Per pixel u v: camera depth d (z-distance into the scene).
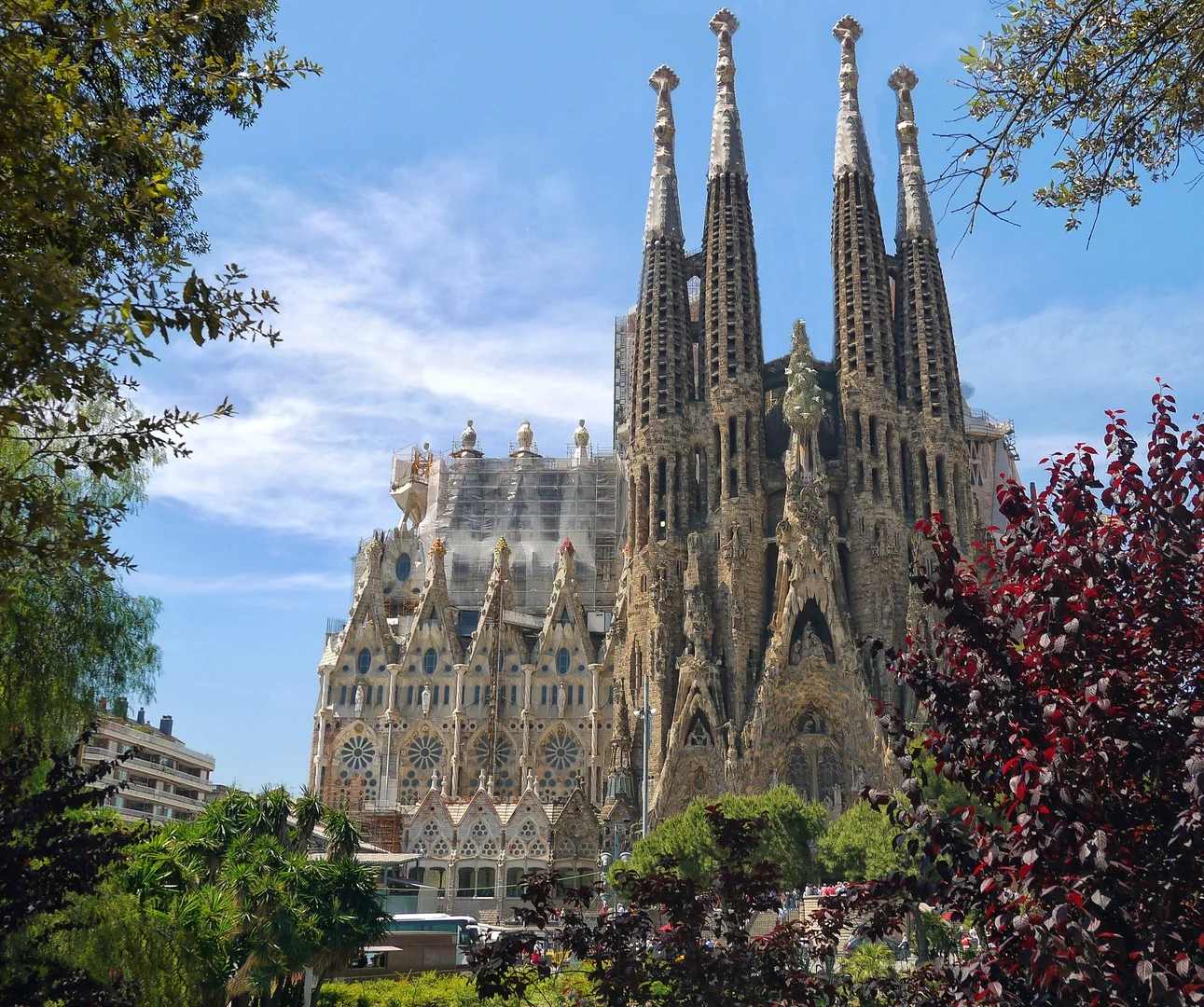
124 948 27.02
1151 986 11.73
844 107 143.25
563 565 139.50
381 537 144.38
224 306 15.09
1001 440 163.75
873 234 136.88
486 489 156.62
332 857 45.25
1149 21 14.56
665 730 118.25
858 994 19.39
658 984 21.98
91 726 26.80
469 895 118.38
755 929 82.12
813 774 112.94
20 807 20.41
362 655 136.62
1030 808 13.29
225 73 16.81
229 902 36.81
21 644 28.22
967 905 15.15
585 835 117.19
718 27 149.00
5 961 20.31
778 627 116.94
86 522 16.25
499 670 134.75
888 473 126.81
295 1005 42.81
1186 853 12.98
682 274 140.62
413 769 132.62
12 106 13.03
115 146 14.96
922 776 15.48
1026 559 15.72
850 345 131.88
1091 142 15.66
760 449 129.88
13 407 14.00
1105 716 13.61
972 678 15.37
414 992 46.81
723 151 141.25
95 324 14.05
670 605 124.25
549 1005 23.97
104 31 14.53
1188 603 14.60
